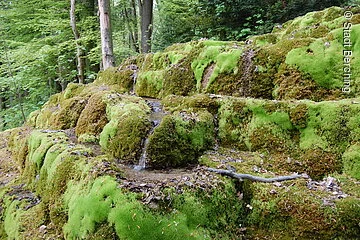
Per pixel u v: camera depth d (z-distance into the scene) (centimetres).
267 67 488
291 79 458
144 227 264
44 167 438
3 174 578
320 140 373
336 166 353
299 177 346
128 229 264
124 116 450
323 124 376
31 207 411
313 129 382
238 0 843
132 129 418
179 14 1106
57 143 469
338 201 295
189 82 597
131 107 480
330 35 464
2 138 855
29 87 1346
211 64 570
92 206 290
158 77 677
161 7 1359
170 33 1125
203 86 566
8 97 1648
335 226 280
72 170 370
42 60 1200
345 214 283
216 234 288
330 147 365
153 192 287
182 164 394
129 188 291
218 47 579
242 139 426
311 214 292
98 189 300
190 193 297
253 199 327
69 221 316
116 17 1683
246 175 343
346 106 367
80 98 673
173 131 400
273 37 618
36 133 552
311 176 357
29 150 545
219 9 865
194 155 402
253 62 502
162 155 388
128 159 404
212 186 316
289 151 387
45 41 1283
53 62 1368
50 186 395
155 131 398
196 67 592
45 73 1391
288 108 405
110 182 302
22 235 364
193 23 1038
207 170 354
